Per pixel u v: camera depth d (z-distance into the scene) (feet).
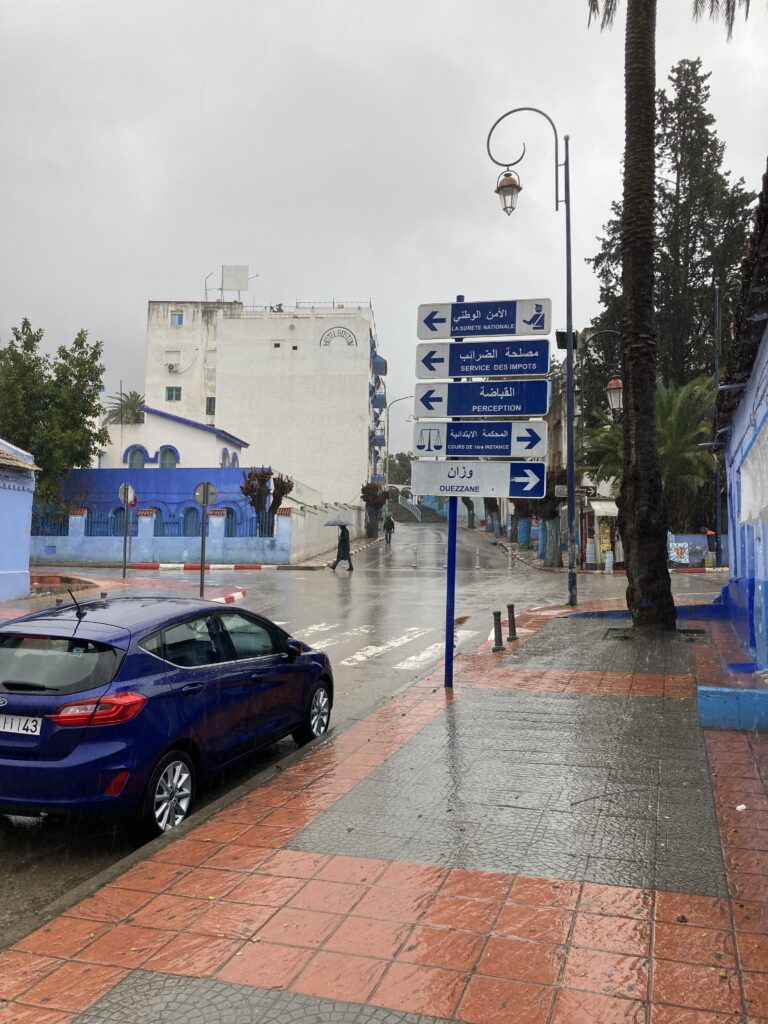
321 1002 10.46
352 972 11.16
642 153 42.37
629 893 13.34
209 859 15.12
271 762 23.72
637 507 42.80
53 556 119.14
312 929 12.37
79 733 16.38
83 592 72.02
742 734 23.02
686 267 136.15
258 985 10.88
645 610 42.80
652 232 42.47
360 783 19.38
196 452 144.36
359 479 200.64
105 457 144.25
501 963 11.30
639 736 22.94
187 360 219.00
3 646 17.90
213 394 218.18
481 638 47.60
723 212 132.87
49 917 12.99
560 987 10.69
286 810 17.63
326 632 51.06
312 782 19.54
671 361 134.92
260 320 203.92
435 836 15.97
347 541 103.96
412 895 13.43
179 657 19.19
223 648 20.94
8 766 16.34
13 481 66.44
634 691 29.04
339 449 201.26
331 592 76.43
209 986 10.87
